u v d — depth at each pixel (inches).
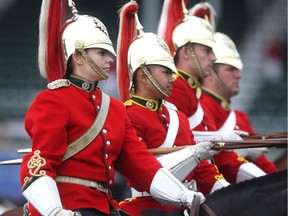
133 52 743.7
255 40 2135.8
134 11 757.3
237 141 697.6
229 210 624.1
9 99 1958.7
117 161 688.4
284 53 2110.0
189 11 957.8
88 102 661.3
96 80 663.8
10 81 2016.5
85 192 651.5
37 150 632.4
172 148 722.2
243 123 1019.3
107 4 2153.1
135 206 739.4
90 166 655.8
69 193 648.4
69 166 650.8
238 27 2166.6
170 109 767.1
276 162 1152.8
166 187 659.4
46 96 649.6
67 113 648.4
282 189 619.8
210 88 984.3
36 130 637.9
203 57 838.5
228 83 979.9
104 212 656.4
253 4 2198.6
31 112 649.0
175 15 855.1
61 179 649.6
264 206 617.6
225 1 2242.9
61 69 673.6
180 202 649.0
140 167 675.4
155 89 740.0
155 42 741.3
